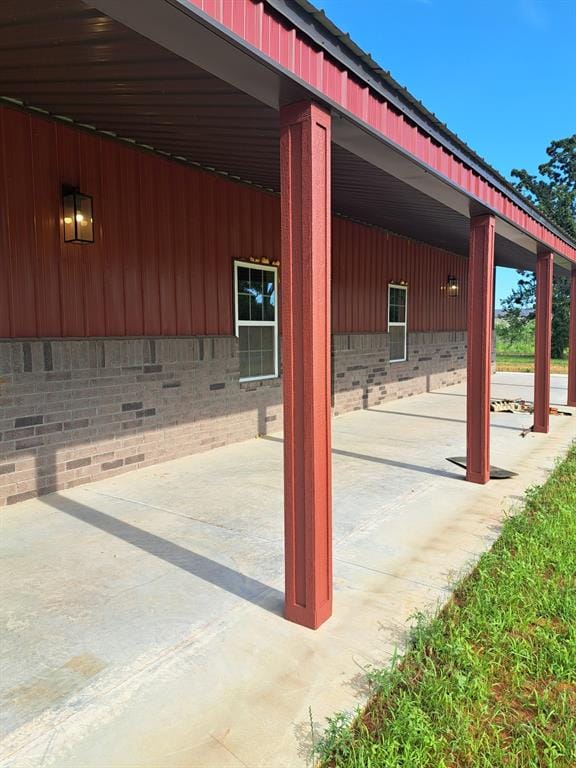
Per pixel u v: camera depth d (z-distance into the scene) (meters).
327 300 2.56
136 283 5.25
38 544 3.48
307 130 2.40
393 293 10.31
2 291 4.15
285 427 2.56
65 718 1.92
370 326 9.50
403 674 2.14
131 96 3.53
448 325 12.77
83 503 4.31
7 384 4.18
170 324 5.65
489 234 4.78
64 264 4.59
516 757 1.78
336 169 5.04
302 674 2.18
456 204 4.43
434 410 9.20
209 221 6.05
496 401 9.72
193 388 5.92
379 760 1.72
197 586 2.92
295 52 2.20
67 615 2.62
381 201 6.74
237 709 1.97
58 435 4.58
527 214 5.66
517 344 30.62
